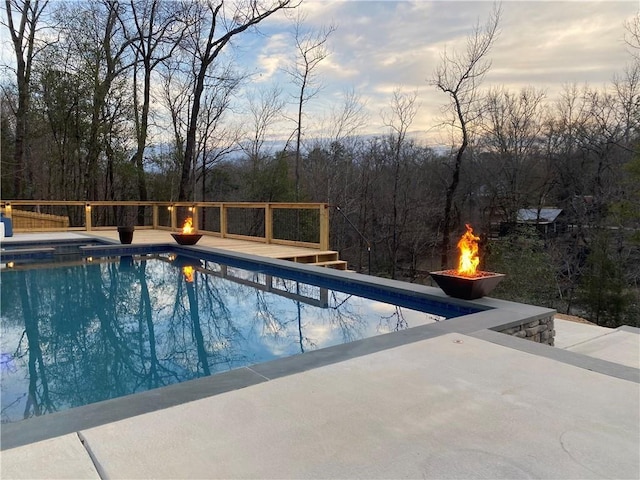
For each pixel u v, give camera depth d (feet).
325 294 18.17
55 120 45.29
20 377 10.16
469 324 10.66
